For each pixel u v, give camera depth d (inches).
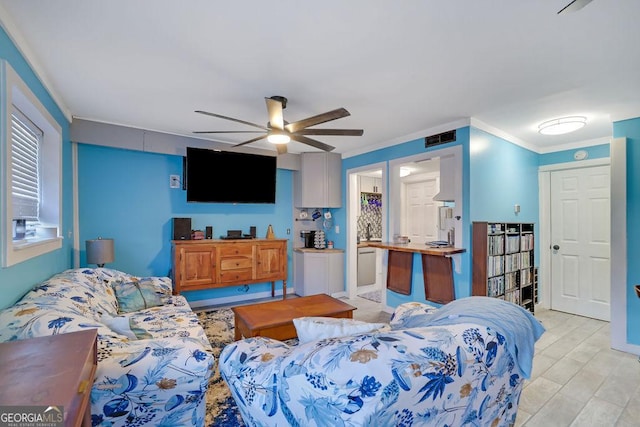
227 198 167.3
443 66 84.8
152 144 148.6
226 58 81.1
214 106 116.3
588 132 145.5
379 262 229.9
